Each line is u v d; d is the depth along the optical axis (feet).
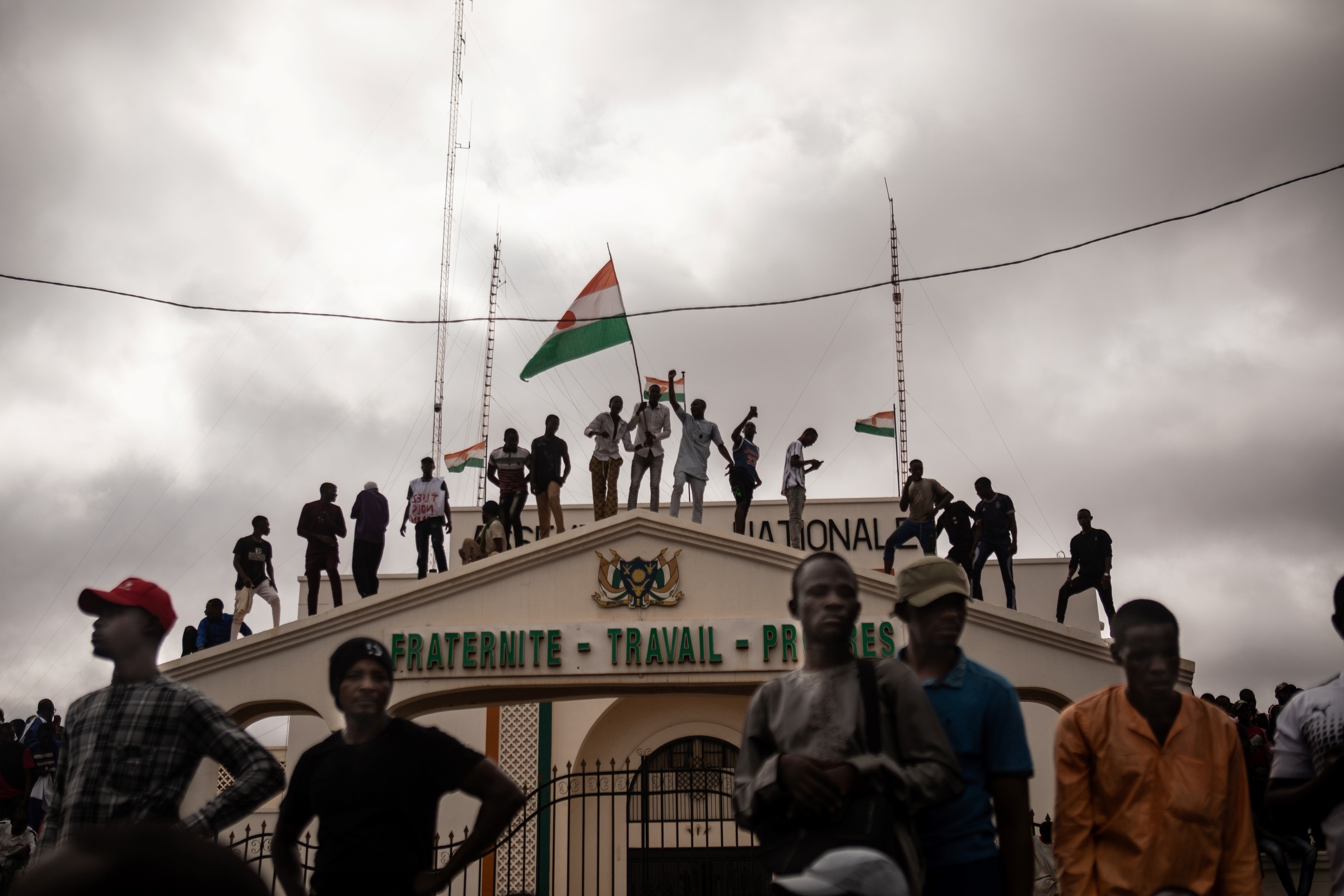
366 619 49.34
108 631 16.84
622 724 65.16
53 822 16.28
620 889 60.49
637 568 49.73
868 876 10.63
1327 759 15.29
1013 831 14.90
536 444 60.34
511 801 15.99
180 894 4.71
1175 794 15.14
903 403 86.43
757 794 13.17
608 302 61.72
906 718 13.69
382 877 15.28
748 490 60.75
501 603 49.49
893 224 92.22
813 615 14.48
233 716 49.37
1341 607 16.06
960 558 59.62
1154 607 16.15
